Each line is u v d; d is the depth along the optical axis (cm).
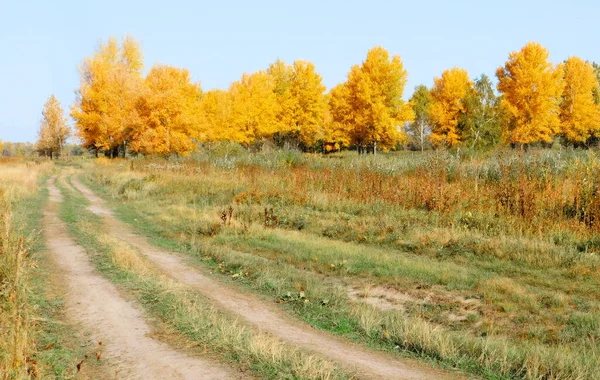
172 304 678
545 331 619
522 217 1169
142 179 2430
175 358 516
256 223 1364
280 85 5400
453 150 2725
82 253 993
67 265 893
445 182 1517
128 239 1214
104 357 516
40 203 1764
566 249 973
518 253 961
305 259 1019
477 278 841
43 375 455
